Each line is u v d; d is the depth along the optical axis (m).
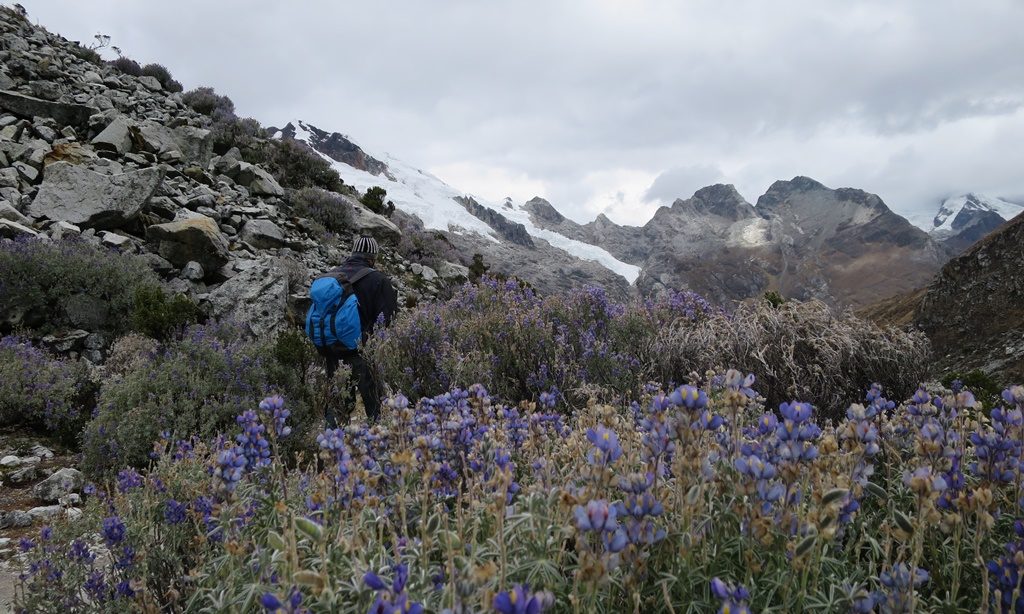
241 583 2.05
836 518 1.67
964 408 2.53
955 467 1.99
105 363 7.76
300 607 1.58
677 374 5.31
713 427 1.82
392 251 18.27
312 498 2.23
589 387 5.12
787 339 4.84
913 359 4.83
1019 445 1.97
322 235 16.12
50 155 12.73
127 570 2.60
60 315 8.33
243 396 6.18
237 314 9.57
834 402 4.49
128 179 11.25
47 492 4.81
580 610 1.60
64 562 2.76
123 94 20.33
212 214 13.31
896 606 1.57
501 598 1.08
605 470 1.67
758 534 1.73
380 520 2.00
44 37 22.72
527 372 6.15
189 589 2.47
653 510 1.55
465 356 6.02
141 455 5.17
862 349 4.75
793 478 1.70
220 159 18.31
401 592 1.33
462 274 19.11
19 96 14.91
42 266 8.31
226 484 2.28
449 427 2.54
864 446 1.98
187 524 2.82
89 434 5.24
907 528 1.58
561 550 1.81
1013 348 9.16
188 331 7.73
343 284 5.88
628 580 1.57
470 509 2.16
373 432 2.56
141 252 10.57
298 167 21.66
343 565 1.92
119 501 3.00
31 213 10.69
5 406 6.13
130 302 8.66
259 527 2.54
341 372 5.94
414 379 6.36
